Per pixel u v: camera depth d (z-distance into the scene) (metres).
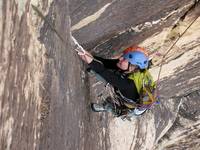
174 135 9.09
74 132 4.29
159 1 4.66
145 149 8.00
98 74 4.46
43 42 3.35
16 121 2.82
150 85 4.49
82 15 4.28
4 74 2.61
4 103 2.62
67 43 4.05
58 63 3.74
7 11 2.64
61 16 3.83
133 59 4.32
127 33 5.07
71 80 4.21
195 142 9.49
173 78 7.27
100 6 4.28
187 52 6.26
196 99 8.65
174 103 8.53
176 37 5.60
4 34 2.61
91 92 5.30
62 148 3.84
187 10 5.05
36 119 3.20
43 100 3.34
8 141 2.71
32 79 3.11
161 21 5.09
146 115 7.59
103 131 5.94
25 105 2.98
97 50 5.12
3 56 2.59
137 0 4.46
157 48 5.81
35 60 3.17
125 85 4.32
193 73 7.32
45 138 3.40
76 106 4.39
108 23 4.65
